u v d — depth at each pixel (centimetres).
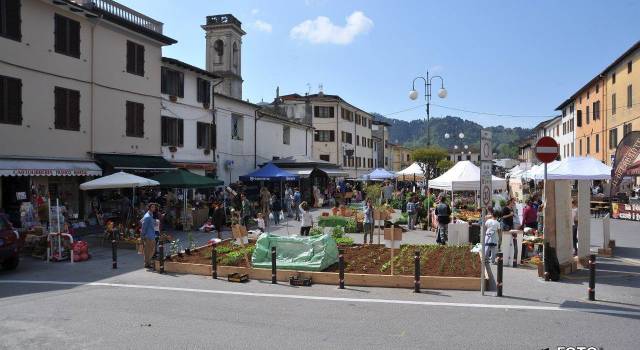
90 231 2105
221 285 1163
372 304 967
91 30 2242
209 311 913
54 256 1516
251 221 2488
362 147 7106
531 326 805
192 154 2989
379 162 8369
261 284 1172
